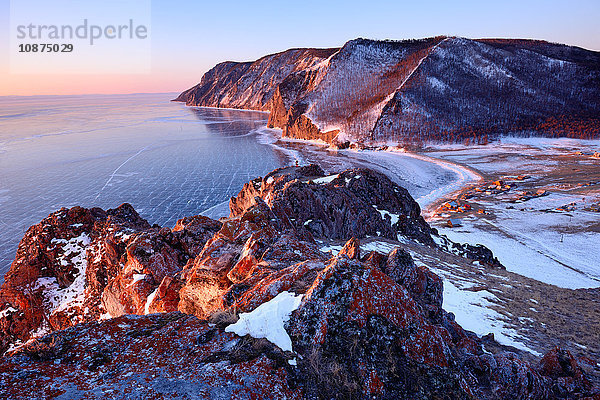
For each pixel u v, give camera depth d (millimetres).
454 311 18078
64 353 4879
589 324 18234
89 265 27703
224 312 6270
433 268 27203
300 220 30781
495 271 33875
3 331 26531
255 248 9836
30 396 3900
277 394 4406
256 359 4871
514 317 18375
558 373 9445
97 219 31531
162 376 4461
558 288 29891
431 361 5344
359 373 4953
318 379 4762
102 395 4016
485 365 7016
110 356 4887
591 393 8352
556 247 67000
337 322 5578
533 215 90875
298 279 7172
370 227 35125
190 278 10547
